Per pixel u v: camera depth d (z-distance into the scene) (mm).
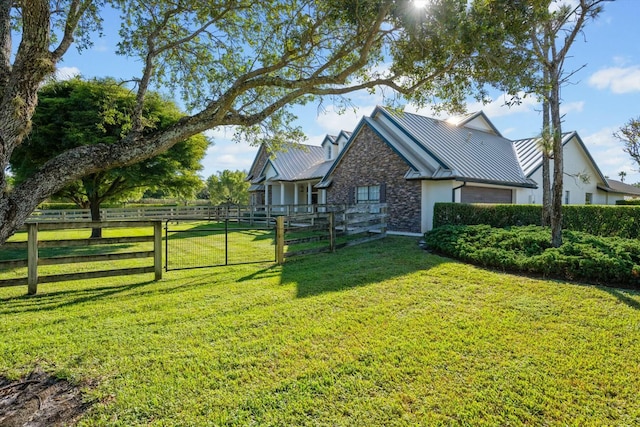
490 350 3822
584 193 19609
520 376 3316
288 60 5141
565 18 7484
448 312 4977
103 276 6402
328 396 3010
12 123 3133
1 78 3201
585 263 6309
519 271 7160
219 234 16141
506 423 2705
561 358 3646
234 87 4348
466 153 15516
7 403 2904
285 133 8609
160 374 3322
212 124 4141
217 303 5391
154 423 2664
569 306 5133
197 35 6359
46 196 3326
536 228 9219
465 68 5406
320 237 9836
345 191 17375
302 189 26828
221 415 2756
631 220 8375
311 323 4570
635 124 21859
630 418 2760
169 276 7277
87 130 13656
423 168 13945
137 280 6945
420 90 6074
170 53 6781
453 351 3797
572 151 18609
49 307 5211
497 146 18234
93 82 14594
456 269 7496
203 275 7359
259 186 29531
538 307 5125
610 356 3684
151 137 3855
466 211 11844
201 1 5676
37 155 14453
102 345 3914
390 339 4090
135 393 3029
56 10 4324
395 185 14883
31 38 3199
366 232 13797
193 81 7254
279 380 3236
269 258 9734
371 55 5852
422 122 17109
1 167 3074
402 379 3268
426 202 13891
